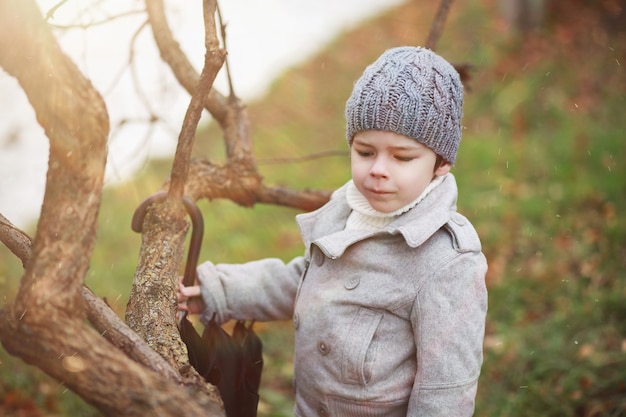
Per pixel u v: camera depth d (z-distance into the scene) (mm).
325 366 1695
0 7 1223
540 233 3943
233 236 4258
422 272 1623
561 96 5551
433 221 1639
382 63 1604
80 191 1227
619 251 3646
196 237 1856
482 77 5918
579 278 3500
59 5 1682
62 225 1211
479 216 4191
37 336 1175
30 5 1254
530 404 2713
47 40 1250
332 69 6590
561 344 2992
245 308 1907
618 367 2811
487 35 6512
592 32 6328
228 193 2211
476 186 4520
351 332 1656
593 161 4652
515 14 6473
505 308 3361
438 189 1713
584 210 4125
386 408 1655
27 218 4004
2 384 2561
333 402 1695
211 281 1888
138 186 4613
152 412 1181
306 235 1854
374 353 1646
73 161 1223
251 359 1838
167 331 1555
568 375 2801
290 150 5391
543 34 6359
